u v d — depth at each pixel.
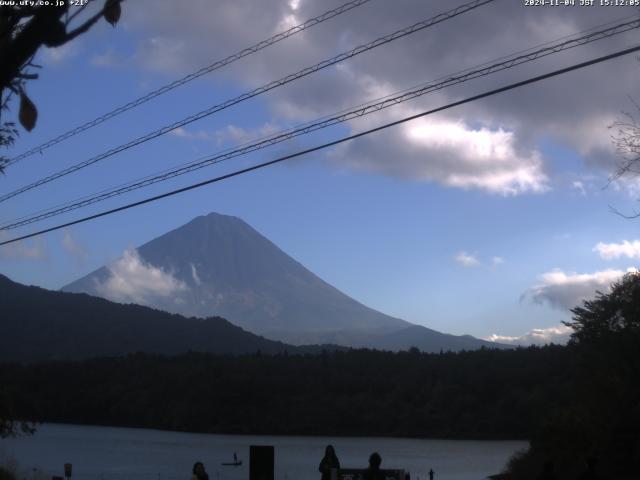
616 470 52.28
